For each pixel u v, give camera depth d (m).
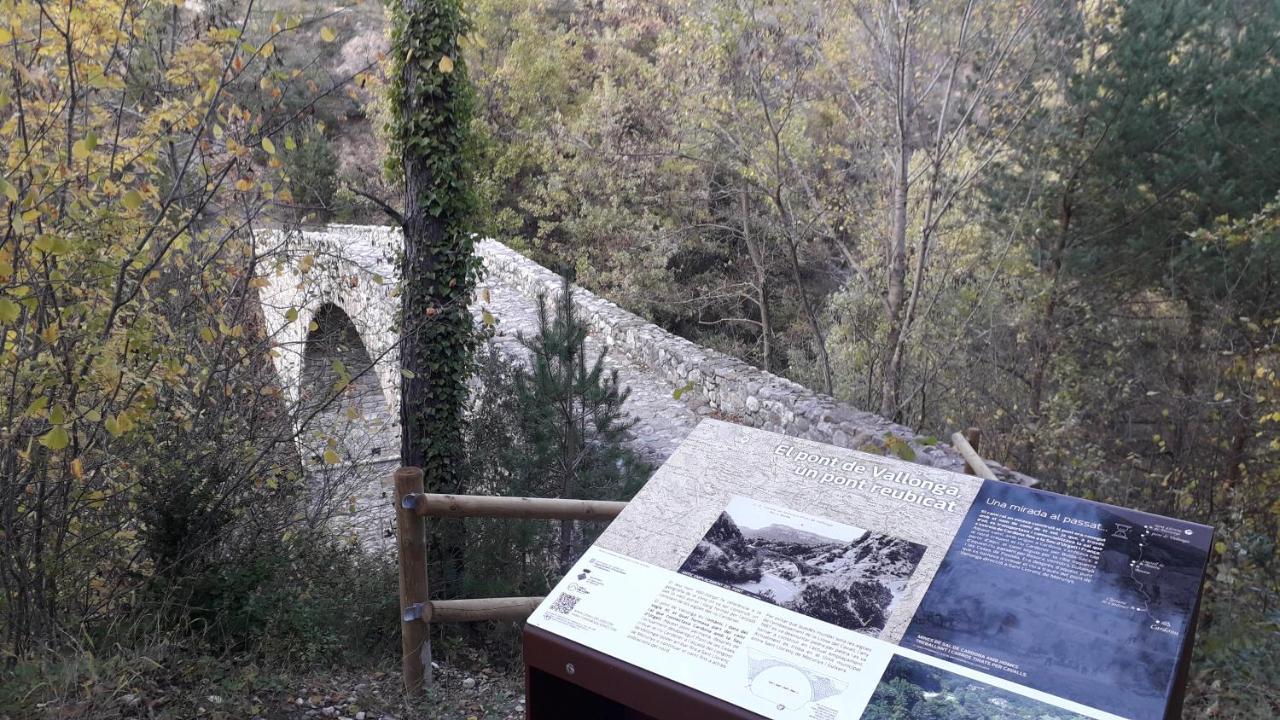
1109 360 10.96
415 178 7.95
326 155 16.27
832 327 15.67
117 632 3.99
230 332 5.30
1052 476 10.58
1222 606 4.71
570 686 2.18
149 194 5.19
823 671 1.79
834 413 8.65
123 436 4.74
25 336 4.32
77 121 4.98
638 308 20.50
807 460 2.34
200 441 5.12
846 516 2.13
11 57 4.23
